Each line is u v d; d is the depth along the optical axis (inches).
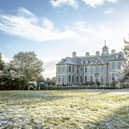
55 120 241.8
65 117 260.5
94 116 287.1
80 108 342.0
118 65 1973.4
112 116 302.8
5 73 1270.9
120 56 1993.1
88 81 2224.4
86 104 398.6
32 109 301.1
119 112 342.6
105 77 2095.2
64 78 2319.1
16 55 1785.2
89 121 255.1
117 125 256.1
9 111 279.0
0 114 255.9
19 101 411.5
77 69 2343.8
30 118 240.8
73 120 249.9
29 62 1823.3
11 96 563.2
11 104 355.6
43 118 245.6
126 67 864.9
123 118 298.7
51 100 449.7
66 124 230.8
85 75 2272.4
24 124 216.1
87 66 2266.2
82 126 230.7
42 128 209.8
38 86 1461.6
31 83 1419.8
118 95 709.9
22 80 1307.8
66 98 523.8
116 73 1947.6
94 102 449.7
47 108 316.8
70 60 2381.9
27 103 374.3
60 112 290.0
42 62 1974.7
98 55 2293.3
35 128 207.6
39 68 1939.0
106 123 258.1
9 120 226.8
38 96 582.9
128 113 338.3
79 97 574.2
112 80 2007.9
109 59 2103.8
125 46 824.9
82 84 2064.5
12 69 1389.0
